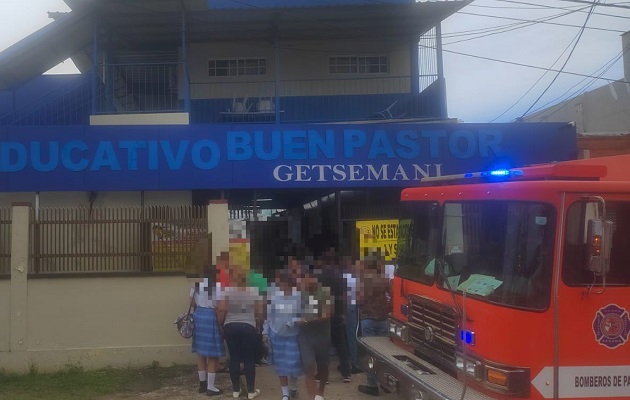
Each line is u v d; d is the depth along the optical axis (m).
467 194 5.57
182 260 9.12
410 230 6.78
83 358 8.90
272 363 6.85
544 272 4.65
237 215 15.56
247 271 7.36
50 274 8.89
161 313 9.07
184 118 12.73
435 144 12.43
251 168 11.94
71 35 13.61
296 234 10.06
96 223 9.05
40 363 8.81
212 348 7.59
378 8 13.50
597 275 4.61
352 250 8.42
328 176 12.13
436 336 5.77
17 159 11.46
